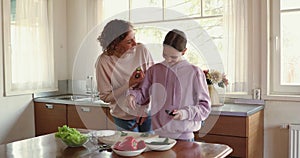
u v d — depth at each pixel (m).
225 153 1.56
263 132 3.09
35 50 3.76
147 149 1.56
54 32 4.02
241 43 3.14
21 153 1.60
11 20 3.51
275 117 3.04
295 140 2.85
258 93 3.08
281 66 3.08
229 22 3.17
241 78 3.15
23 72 3.65
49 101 3.68
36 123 3.82
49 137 1.97
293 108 2.96
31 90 3.75
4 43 3.45
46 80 3.91
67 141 1.67
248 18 3.12
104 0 3.90
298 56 3.01
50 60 3.93
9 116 3.56
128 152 1.48
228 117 2.67
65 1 4.15
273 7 3.06
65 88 4.16
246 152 2.62
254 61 3.10
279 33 3.05
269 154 3.08
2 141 3.51
